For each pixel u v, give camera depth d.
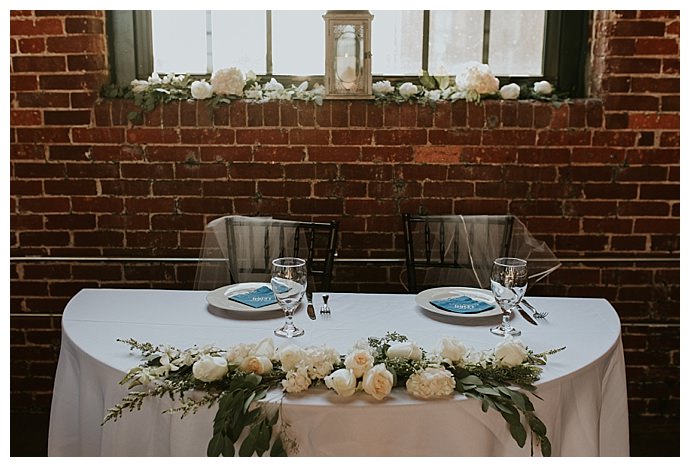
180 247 2.65
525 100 2.55
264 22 2.75
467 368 1.41
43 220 2.63
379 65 2.77
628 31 2.46
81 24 2.51
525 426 1.42
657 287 2.63
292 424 1.32
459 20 2.74
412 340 1.65
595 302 1.97
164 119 2.55
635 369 2.70
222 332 1.70
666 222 2.58
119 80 2.70
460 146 2.55
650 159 2.53
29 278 2.68
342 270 2.66
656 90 2.49
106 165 2.59
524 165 2.55
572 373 1.46
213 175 2.59
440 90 2.63
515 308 1.88
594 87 2.58
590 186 2.56
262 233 2.55
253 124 2.55
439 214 2.60
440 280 2.62
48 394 2.76
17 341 2.72
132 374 1.39
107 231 2.64
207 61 2.77
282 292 1.64
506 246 2.54
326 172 2.58
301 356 1.38
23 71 2.53
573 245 2.61
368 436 1.32
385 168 2.57
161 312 1.85
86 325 1.74
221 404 1.31
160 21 2.73
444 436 1.35
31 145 2.57
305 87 2.64
